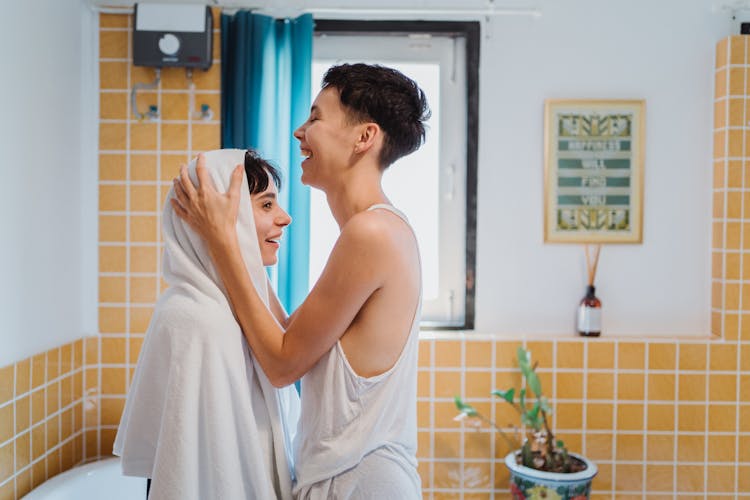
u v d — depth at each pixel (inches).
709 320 112.3
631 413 108.3
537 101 110.9
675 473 108.7
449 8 110.1
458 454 108.3
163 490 42.9
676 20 110.5
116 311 107.2
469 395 108.0
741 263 107.5
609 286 112.1
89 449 106.4
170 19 101.8
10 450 82.6
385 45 112.8
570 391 108.0
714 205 110.8
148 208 106.7
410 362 48.8
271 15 107.7
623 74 110.9
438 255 113.8
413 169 113.7
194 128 106.0
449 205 113.7
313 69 113.2
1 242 80.7
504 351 107.8
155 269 107.1
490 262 112.0
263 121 105.5
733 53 106.1
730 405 108.3
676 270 112.0
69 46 100.4
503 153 111.3
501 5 110.3
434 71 113.3
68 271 101.0
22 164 86.1
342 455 45.7
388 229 45.8
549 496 95.3
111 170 106.4
